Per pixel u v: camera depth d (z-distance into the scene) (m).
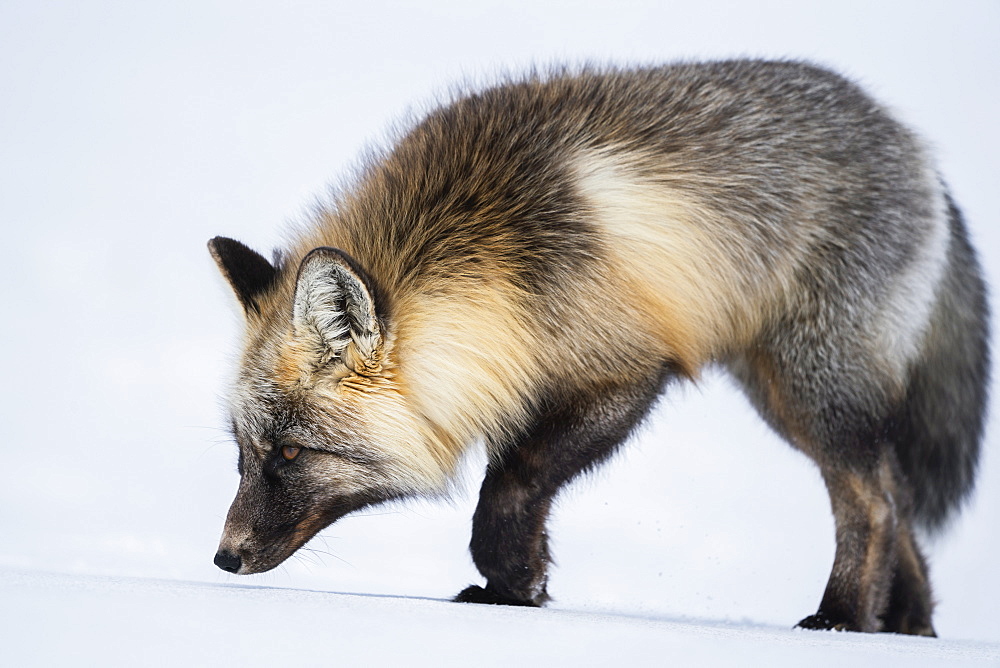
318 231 9.63
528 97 10.08
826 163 10.41
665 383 10.03
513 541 9.55
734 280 10.23
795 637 8.12
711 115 10.25
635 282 9.48
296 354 8.66
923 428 12.33
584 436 9.55
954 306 12.34
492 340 9.04
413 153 9.82
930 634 11.12
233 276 9.37
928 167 11.18
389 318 8.60
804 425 10.84
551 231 9.20
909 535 11.23
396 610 7.26
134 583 8.35
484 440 9.47
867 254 10.48
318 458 8.91
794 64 11.18
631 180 9.66
